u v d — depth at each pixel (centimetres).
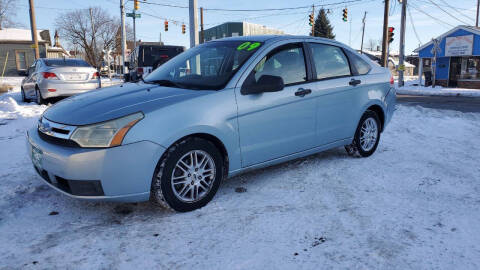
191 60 421
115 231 293
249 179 417
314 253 258
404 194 370
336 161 489
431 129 729
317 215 320
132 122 297
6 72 3828
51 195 368
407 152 542
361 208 334
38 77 1069
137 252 261
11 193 370
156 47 1570
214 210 331
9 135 649
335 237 281
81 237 282
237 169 362
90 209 336
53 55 5059
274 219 312
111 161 290
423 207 337
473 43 2781
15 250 263
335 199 356
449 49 2923
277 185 396
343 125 462
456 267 242
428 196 365
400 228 295
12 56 3822
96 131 294
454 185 397
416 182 405
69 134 298
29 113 909
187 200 327
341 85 451
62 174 295
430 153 536
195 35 1090
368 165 470
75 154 288
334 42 473
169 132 306
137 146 295
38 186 391
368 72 500
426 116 905
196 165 330
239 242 274
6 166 459
